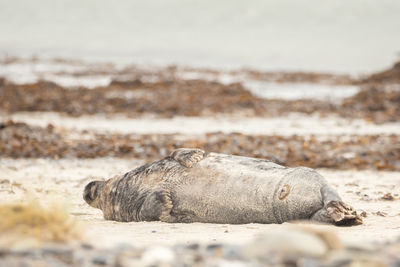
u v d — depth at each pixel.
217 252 17.77
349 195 43.88
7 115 113.81
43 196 42.53
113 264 16.33
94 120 108.38
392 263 16.11
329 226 29.75
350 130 95.62
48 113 118.19
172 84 171.38
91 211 38.91
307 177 31.16
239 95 148.50
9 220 19.56
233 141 76.75
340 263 15.95
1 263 15.92
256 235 27.73
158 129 96.06
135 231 29.52
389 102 128.62
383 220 32.62
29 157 66.75
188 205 33.03
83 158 66.88
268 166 32.59
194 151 34.50
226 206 32.06
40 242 18.69
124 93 150.38
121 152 70.00
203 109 122.38
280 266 16.00
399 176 55.28
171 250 18.28
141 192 34.56
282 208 30.94
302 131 93.94
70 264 16.28
